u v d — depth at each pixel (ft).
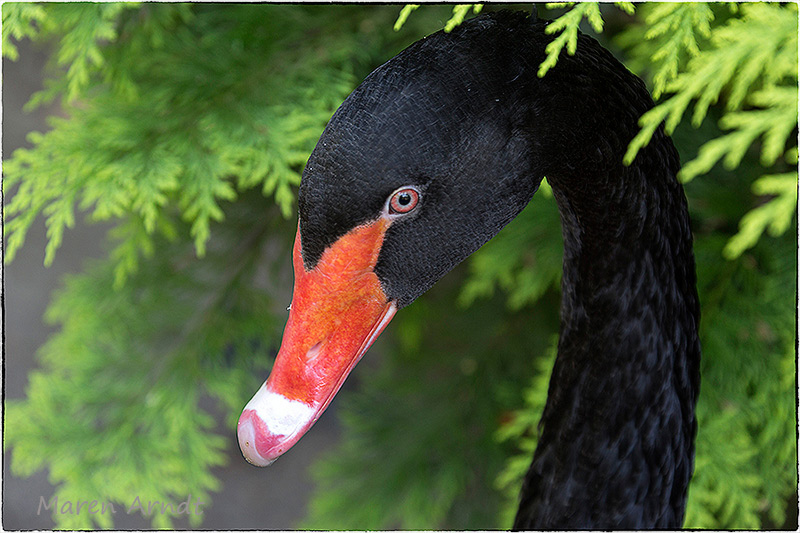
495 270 9.16
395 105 4.73
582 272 6.22
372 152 4.74
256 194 11.21
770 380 8.00
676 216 6.18
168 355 10.82
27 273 18.03
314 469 12.34
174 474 10.51
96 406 10.47
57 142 8.52
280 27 9.45
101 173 8.11
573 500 6.50
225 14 9.53
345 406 12.31
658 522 6.40
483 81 4.86
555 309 11.27
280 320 11.34
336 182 4.87
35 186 8.30
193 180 8.25
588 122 5.20
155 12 9.09
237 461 16.24
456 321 12.00
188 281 11.27
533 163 5.17
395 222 5.11
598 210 5.71
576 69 5.10
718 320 8.16
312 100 8.76
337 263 5.27
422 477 11.16
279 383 5.67
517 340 11.55
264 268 14.24
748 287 8.24
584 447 6.44
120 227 10.60
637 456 6.30
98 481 9.79
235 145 8.30
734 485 7.94
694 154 8.73
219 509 15.46
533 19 5.16
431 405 11.73
